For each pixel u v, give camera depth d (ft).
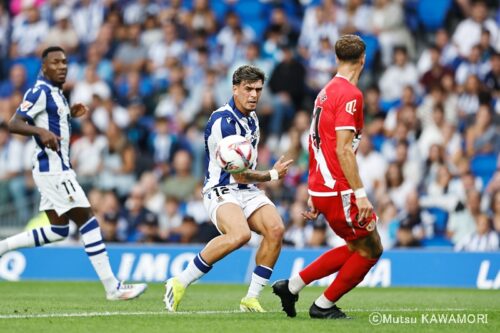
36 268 150.61
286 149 189.47
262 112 198.90
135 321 78.18
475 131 183.73
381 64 202.90
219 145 86.53
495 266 137.28
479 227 164.35
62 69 105.40
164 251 147.84
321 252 142.10
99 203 181.98
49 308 93.40
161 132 198.59
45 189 105.81
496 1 208.13
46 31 232.73
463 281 138.82
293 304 82.94
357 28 205.46
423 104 187.42
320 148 79.25
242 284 142.00
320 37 206.28
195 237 171.73
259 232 89.92
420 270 140.87
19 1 238.48
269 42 209.56
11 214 193.47
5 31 237.66
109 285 106.73
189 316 83.10
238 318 81.41
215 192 89.45
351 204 78.02
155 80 213.66
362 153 182.39
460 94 189.47
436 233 171.83
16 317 81.87
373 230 78.28
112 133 200.23
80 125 207.31
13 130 102.01
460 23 198.70
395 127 186.19
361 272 79.92
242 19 226.58
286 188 177.88
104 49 221.25
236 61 210.18
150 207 187.52
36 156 105.70
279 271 143.13
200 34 216.54
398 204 174.91
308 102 201.98
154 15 222.28
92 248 106.32
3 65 234.58
